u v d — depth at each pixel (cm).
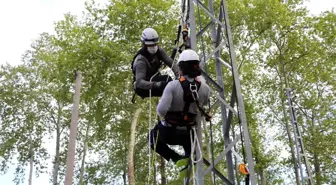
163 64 576
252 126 2462
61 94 2402
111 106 2508
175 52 621
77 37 2209
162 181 2728
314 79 2547
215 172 505
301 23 2370
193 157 472
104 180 3459
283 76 2586
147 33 518
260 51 2495
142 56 520
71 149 660
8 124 3503
